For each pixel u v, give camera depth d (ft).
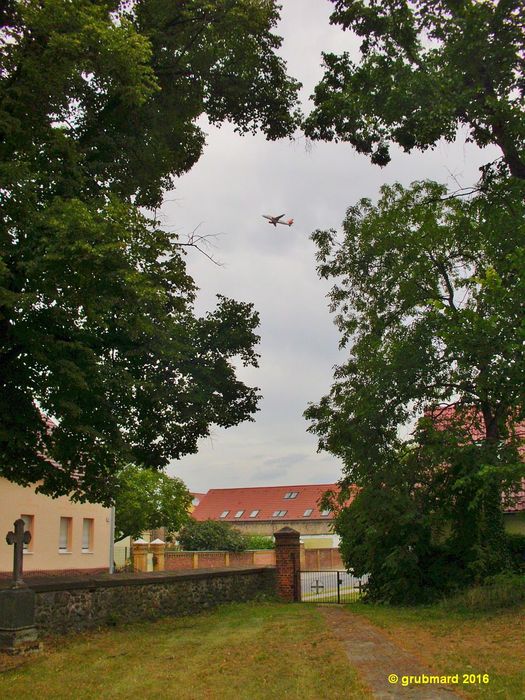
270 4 56.13
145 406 55.77
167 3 51.70
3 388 46.93
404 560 62.39
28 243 39.55
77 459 50.60
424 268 66.18
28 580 47.67
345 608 62.08
